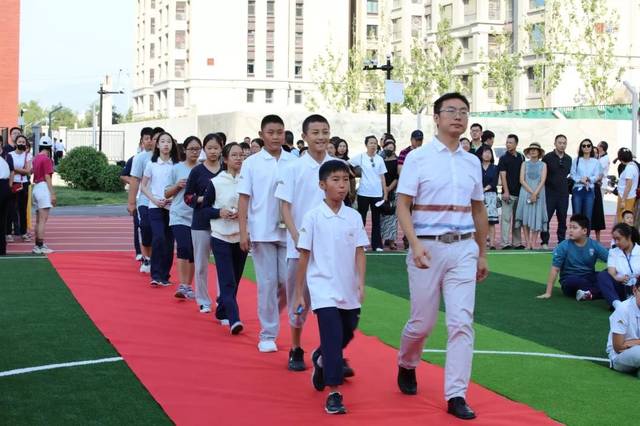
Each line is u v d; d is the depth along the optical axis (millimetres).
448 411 6434
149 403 6629
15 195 18672
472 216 6777
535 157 17531
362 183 17078
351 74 66125
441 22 62281
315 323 9836
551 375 7727
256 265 8422
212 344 8695
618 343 7875
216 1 83500
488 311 10992
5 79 40500
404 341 6820
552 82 56969
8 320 9773
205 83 83812
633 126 27984
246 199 8367
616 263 11039
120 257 15578
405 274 14070
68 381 7230
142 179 12289
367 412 6438
